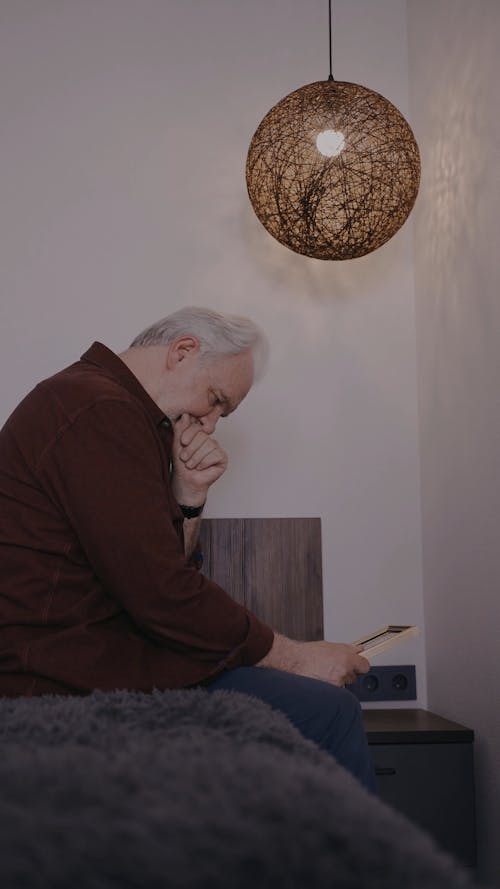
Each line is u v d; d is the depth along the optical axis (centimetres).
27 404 141
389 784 204
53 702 110
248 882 50
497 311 194
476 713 207
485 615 201
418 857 54
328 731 129
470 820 204
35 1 258
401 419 254
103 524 128
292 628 243
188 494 172
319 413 251
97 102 256
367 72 265
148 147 256
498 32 195
